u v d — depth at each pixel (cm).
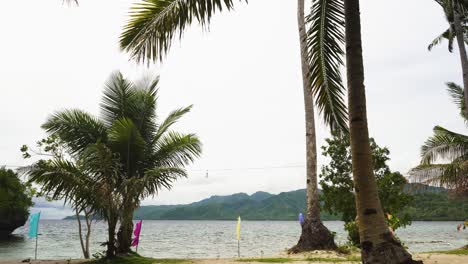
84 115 1243
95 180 1120
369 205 476
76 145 1247
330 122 658
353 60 513
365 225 473
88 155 1064
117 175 1139
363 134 494
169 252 2492
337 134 674
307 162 1502
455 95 2119
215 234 6906
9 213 4456
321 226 1422
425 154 1745
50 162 1120
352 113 503
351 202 1997
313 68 650
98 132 1258
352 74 511
